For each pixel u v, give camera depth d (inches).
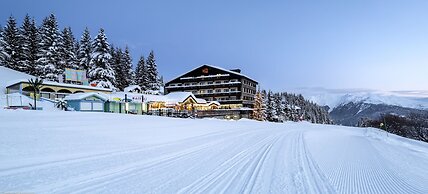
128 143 390.9
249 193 198.2
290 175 262.4
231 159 322.0
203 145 422.9
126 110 1423.5
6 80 1344.7
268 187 217.2
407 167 425.1
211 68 2785.4
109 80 1691.7
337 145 600.4
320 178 260.2
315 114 5251.0
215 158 323.3
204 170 260.5
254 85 3075.8
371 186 258.5
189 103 2036.2
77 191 182.5
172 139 471.8
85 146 338.3
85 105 1205.1
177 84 2940.5
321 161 358.3
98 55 1654.8
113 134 451.5
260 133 703.7
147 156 312.7
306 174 271.6
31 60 1758.1
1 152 266.8
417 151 740.0
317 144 569.6
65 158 272.4
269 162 321.1
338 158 404.5
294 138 645.3
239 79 2640.3
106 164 261.4
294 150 437.1
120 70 2295.8
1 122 448.8
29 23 1822.1
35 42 1784.0
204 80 2807.6
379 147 692.7
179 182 216.5
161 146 391.5
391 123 2674.7
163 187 201.0
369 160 427.5
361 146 642.8
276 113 3065.9
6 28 1721.2
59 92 1390.3
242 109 2514.8
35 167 232.8
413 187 283.1
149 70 2428.6
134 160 287.6
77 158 276.8
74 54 1904.5
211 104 2367.1
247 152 382.0
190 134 559.2
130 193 183.8
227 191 200.1
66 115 687.1
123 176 225.3
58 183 196.5
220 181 226.1
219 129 717.9
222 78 2721.5
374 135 1148.5
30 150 287.3
